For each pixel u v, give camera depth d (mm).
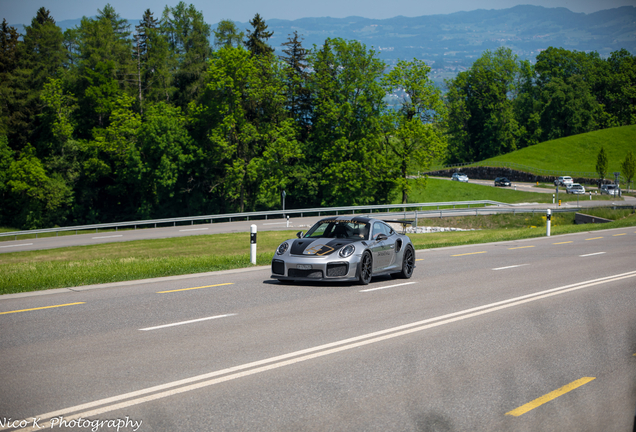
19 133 68062
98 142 65625
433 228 43250
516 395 5219
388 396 5129
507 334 7672
